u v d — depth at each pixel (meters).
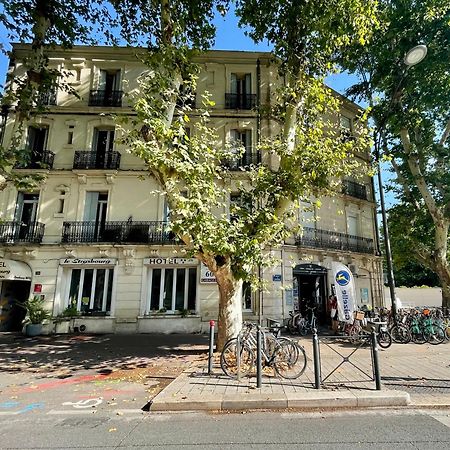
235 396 5.10
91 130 16.39
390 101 15.47
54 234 15.07
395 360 7.93
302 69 10.88
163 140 8.08
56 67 17.09
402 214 19.25
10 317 15.31
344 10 10.02
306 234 16.25
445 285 16.20
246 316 14.31
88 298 14.79
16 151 8.68
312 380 6.06
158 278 15.12
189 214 7.14
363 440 3.73
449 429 4.04
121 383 6.27
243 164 15.79
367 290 18.56
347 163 9.00
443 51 14.26
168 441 3.77
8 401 5.27
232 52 17.66
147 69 17.30
